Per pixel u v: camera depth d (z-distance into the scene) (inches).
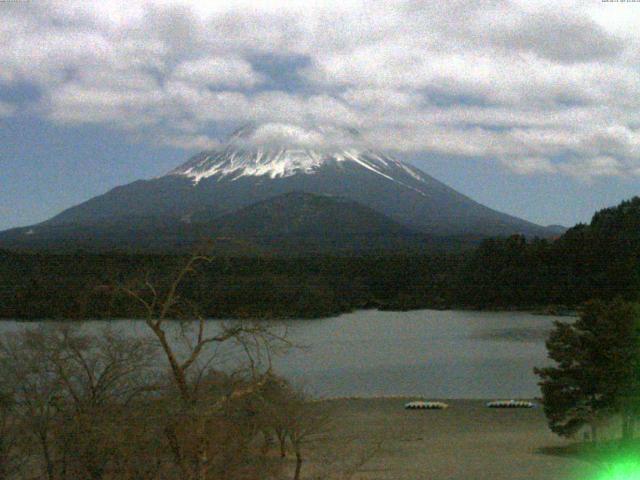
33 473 1322.6
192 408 1022.4
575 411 2401.6
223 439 1060.5
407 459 2210.9
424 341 6540.4
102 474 1108.5
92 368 1250.0
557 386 2418.8
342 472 1909.4
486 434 2711.6
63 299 4151.1
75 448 1139.3
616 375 2342.5
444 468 2081.7
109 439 1059.9
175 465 1051.3
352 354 5570.9
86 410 1140.5
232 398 1063.6
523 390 4025.6
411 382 4284.0
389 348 5984.3
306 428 2049.7
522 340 6638.8
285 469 1854.1
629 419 2514.8
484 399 3644.2
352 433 2691.9
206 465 1015.0
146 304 1072.2
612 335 2335.1
